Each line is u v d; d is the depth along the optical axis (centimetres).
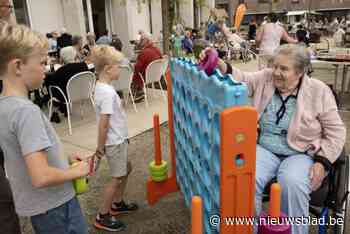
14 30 113
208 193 163
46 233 133
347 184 167
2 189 142
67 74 448
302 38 1129
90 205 254
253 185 130
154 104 559
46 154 123
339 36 789
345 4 3475
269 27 591
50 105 479
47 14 1106
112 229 222
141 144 378
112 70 205
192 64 184
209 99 142
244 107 119
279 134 191
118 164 215
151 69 535
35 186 114
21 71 114
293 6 3562
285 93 188
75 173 127
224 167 123
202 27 1305
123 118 214
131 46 1287
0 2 285
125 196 265
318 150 179
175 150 246
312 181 167
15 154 120
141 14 1355
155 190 249
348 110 466
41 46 118
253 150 125
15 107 113
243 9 537
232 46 1172
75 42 683
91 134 425
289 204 167
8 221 146
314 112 180
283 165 182
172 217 236
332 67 609
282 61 178
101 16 1312
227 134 119
